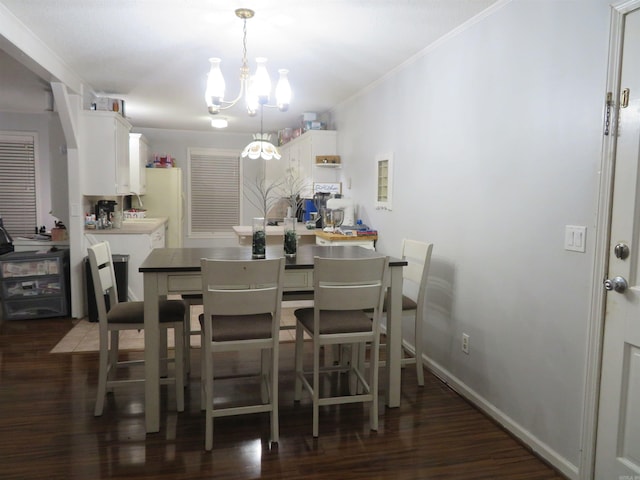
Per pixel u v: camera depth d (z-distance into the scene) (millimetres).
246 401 2881
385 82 4258
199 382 3162
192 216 8102
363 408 2836
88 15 2934
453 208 3139
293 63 3904
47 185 6816
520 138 2477
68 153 4504
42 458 2240
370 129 4641
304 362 3582
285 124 7277
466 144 2980
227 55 3711
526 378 2439
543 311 2322
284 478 2119
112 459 2238
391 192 4129
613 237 1938
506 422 2588
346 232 4469
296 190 6367
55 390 3000
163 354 3184
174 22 3043
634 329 1865
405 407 2850
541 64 2322
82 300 4668
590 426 2049
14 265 4512
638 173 1837
